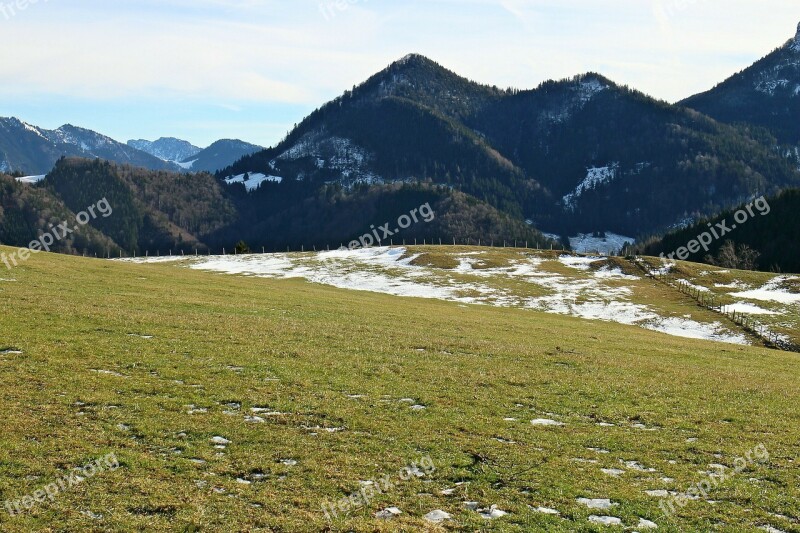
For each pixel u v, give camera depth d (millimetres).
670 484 18656
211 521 15148
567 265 117562
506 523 15859
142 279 63719
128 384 24953
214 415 22266
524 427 23188
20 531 14305
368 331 41625
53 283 52000
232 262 125625
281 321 42531
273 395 24953
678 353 45125
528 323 58281
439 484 18000
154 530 14664
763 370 41125
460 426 22844
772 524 16453
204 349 31641
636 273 109562
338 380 27891
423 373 30406
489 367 32875
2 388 23156
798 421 26250
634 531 15695
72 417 21016
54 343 30094
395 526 15383
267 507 16016
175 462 18172
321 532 15039
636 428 24031
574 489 17906
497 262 118438
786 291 95625
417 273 106938
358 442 20688
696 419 25625
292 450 19594
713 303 86750
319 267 114500
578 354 39375
